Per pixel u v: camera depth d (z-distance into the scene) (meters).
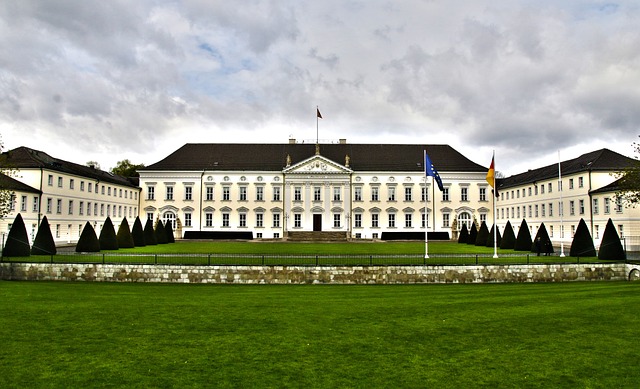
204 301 24.84
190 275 36.12
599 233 62.62
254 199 93.81
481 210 94.75
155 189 94.00
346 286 33.72
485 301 24.33
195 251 52.78
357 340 16.97
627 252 48.78
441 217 94.50
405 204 94.38
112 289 30.69
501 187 95.81
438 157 97.88
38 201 63.12
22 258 39.94
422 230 93.94
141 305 23.47
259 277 35.81
